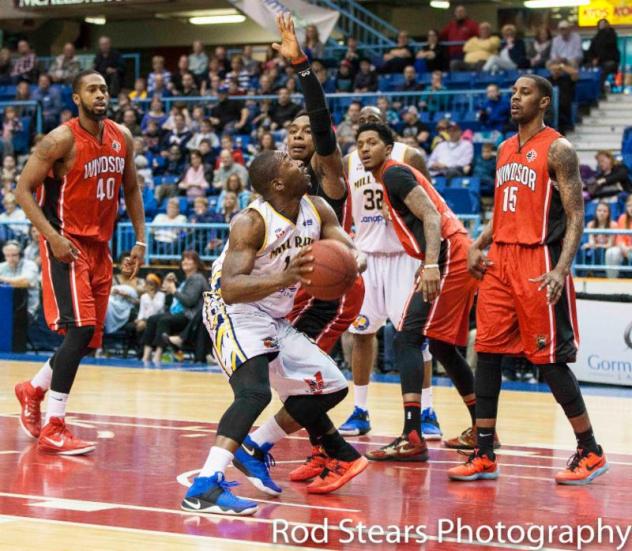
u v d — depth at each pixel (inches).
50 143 258.5
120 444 276.2
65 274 264.1
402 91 792.9
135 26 1148.5
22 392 284.4
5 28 1100.5
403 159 290.8
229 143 723.4
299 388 207.0
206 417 337.4
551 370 235.6
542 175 232.4
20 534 168.9
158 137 793.6
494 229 242.2
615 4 976.3
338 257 185.2
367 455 263.0
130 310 589.0
